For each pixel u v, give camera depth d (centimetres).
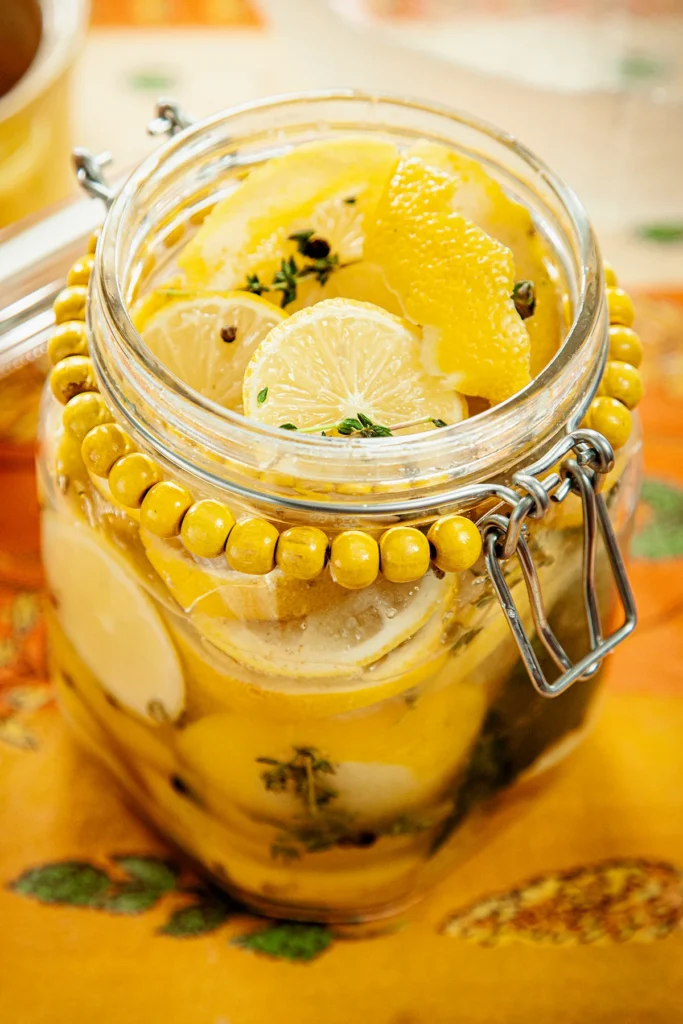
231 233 39
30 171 55
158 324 39
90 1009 44
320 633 37
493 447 36
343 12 64
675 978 45
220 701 38
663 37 63
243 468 36
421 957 45
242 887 45
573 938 45
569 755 46
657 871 47
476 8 63
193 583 37
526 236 40
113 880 46
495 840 47
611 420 38
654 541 52
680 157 61
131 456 37
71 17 57
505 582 37
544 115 61
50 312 48
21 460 53
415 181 38
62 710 47
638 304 58
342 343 38
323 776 39
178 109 43
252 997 44
